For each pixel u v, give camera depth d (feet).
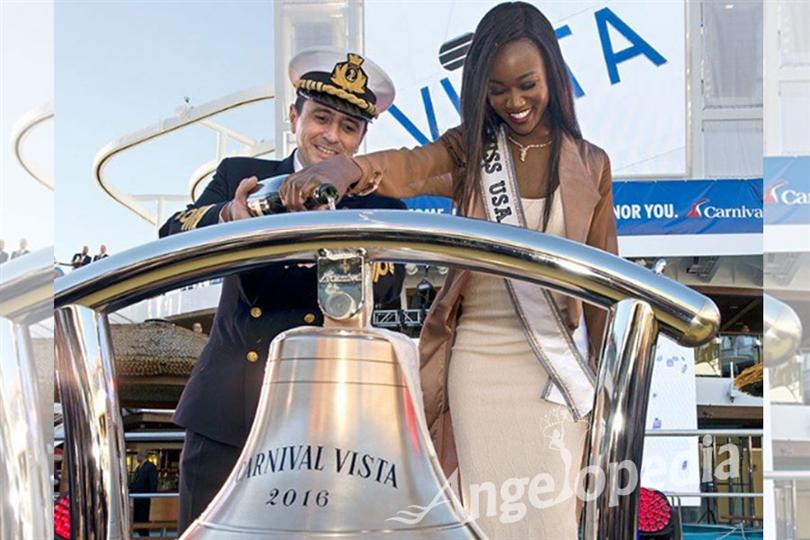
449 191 4.93
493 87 4.96
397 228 1.82
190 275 1.89
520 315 4.45
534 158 4.91
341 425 1.81
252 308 4.78
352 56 4.92
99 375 1.90
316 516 1.72
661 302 1.77
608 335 1.81
